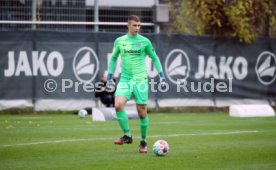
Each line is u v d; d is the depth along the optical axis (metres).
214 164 35.78
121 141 42.06
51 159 37.66
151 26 83.69
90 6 81.62
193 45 82.12
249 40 84.81
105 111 68.06
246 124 64.19
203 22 84.25
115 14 83.31
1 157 38.53
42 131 55.34
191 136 51.53
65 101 77.06
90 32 78.12
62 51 77.00
